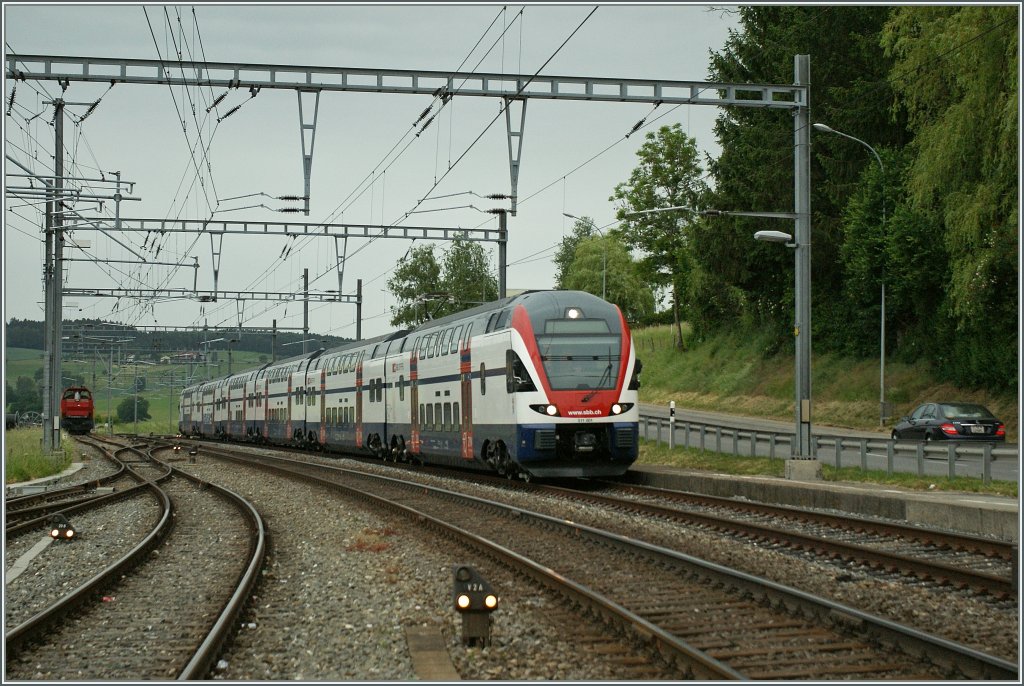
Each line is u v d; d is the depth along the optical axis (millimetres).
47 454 59344
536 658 13367
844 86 81500
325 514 32500
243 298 74562
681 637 14062
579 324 37719
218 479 50062
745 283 91375
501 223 53188
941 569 18266
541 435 36438
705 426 47844
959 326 52188
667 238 117188
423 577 20016
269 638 15258
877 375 73938
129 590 19828
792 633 14062
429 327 51375
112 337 119500
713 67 91000
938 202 53875
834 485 33781
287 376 82562
